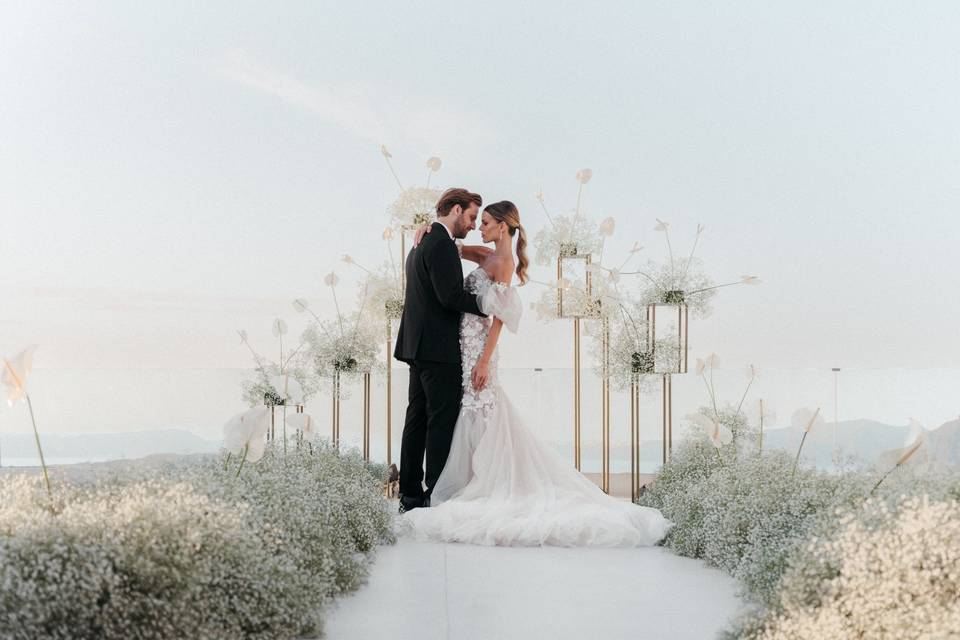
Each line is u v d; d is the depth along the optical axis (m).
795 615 2.25
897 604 2.11
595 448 6.54
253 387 4.66
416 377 4.89
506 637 2.56
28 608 1.91
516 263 5.27
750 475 3.75
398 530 4.26
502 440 4.52
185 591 2.09
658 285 5.15
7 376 2.48
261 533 2.60
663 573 3.45
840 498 3.07
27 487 2.52
